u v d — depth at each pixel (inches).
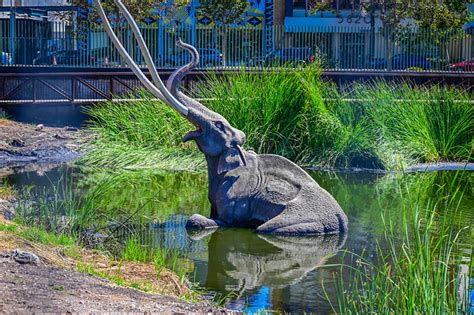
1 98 987.9
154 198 578.6
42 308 266.2
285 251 426.9
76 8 1385.3
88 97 1040.8
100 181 653.3
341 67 1218.6
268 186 481.1
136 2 1355.8
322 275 382.9
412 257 314.3
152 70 469.7
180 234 462.0
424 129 826.2
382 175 725.9
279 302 340.2
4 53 1234.0
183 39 1278.3
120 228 470.6
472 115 856.3
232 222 480.7
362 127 795.4
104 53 1240.8
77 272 335.0
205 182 661.3
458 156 828.0
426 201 579.5
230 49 1266.0
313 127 789.2
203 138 478.0
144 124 812.6
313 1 1800.0
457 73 1106.7
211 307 311.3
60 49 1285.7
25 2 1800.0
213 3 1569.9
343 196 599.5
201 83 974.4
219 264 400.2
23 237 383.2
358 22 1640.0
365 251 425.7
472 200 587.2
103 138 821.2
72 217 467.2
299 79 803.4
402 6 1508.4
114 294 303.6
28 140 852.6
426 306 281.1
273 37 1266.0
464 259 402.6
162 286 348.2
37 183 637.9
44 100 999.0
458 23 1514.5
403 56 1239.5
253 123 780.6
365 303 314.7
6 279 300.5
